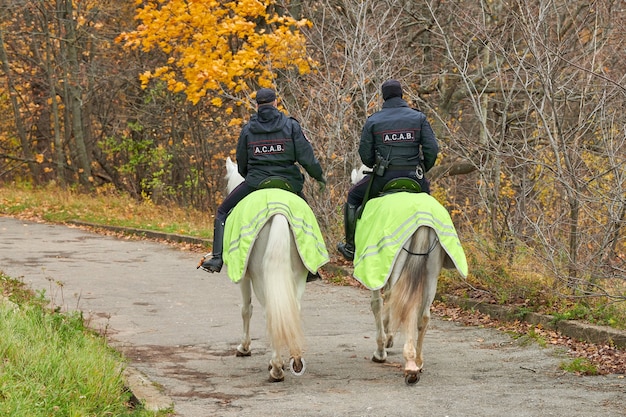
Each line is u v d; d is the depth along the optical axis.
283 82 19.45
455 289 13.52
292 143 9.10
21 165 39.56
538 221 12.24
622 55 12.94
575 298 11.62
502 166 14.34
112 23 34.50
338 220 17.17
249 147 9.16
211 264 9.16
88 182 34.25
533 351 10.16
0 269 16.34
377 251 8.46
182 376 9.05
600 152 11.91
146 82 19.53
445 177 20.84
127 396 7.73
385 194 9.09
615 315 10.86
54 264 17.41
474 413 7.33
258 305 13.58
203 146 32.91
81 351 8.34
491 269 12.99
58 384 7.11
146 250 20.34
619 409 7.43
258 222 8.41
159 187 33.91
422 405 7.64
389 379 8.86
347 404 7.73
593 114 11.77
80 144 34.41
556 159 11.72
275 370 8.70
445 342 10.88
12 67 36.12
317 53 19.03
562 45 12.45
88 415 6.73
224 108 29.97
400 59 17.81
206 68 18.39
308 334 11.58
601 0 13.05
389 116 9.20
